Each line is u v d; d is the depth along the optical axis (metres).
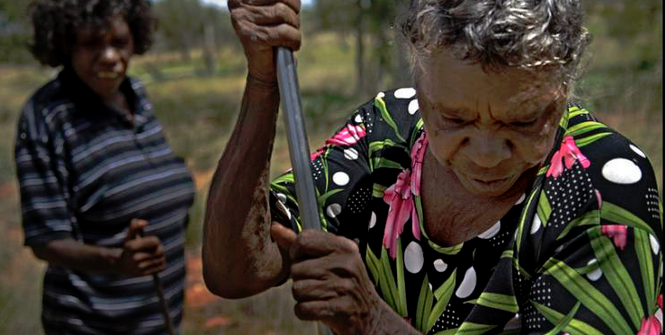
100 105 3.00
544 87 1.31
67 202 2.94
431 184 1.59
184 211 3.26
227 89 23.39
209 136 13.72
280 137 11.58
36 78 25.28
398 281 1.62
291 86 1.52
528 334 1.42
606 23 16.11
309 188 1.50
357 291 1.37
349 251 1.38
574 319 1.37
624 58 14.30
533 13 1.27
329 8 24.39
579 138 1.50
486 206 1.52
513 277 1.48
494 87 1.30
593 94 1.91
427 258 1.59
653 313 1.38
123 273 2.93
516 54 1.26
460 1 1.29
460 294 1.54
